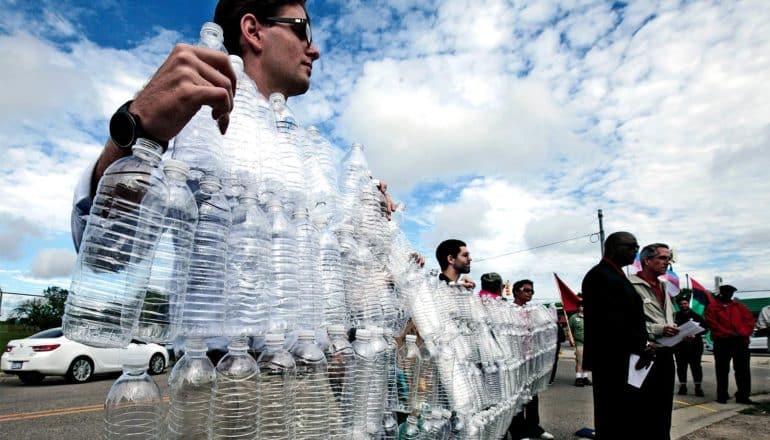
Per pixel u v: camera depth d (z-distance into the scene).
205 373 0.90
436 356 1.92
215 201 0.97
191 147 1.01
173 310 0.83
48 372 8.09
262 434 0.97
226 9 1.30
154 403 0.89
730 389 8.87
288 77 1.34
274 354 1.04
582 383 8.91
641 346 3.29
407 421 1.70
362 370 1.35
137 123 0.73
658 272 4.07
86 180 0.85
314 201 1.48
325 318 1.31
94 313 0.74
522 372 3.64
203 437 0.88
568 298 8.85
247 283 1.01
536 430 4.66
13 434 4.84
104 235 0.77
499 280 4.62
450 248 3.60
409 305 1.93
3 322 12.19
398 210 2.42
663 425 3.42
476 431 2.04
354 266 1.56
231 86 0.78
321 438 1.10
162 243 0.82
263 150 1.17
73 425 5.20
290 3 1.33
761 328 10.37
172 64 0.72
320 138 1.66
